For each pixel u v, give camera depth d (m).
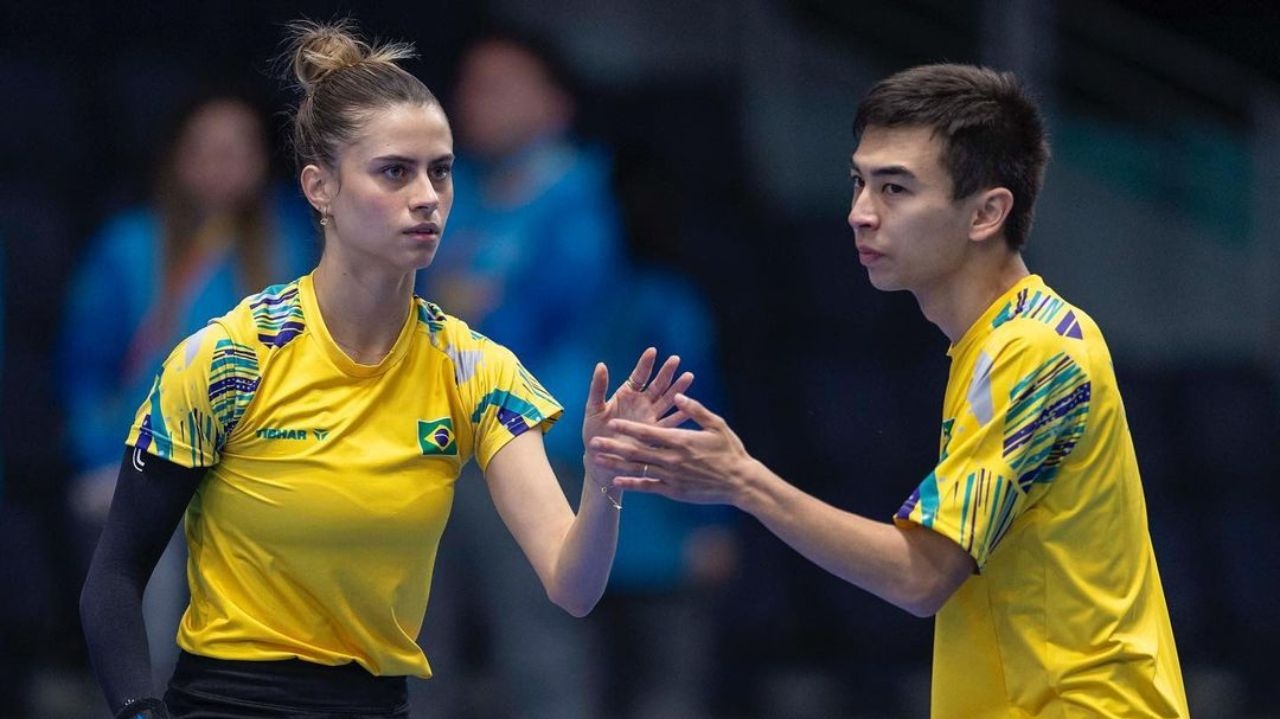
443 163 10.80
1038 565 10.68
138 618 10.59
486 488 19.70
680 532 20.72
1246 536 27.22
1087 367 10.55
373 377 10.80
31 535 24.62
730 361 27.95
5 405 25.28
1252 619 26.72
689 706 20.73
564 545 10.84
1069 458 10.61
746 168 29.23
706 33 29.59
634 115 29.12
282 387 10.67
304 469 10.60
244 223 19.77
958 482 10.45
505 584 19.86
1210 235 28.11
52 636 24.19
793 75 29.45
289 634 10.73
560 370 20.12
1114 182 28.11
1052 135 27.86
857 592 25.97
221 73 28.56
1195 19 30.28
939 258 10.87
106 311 19.84
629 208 21.00
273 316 10.81
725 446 10.27
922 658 25.88
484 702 20.12
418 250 10.59
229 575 10.77
